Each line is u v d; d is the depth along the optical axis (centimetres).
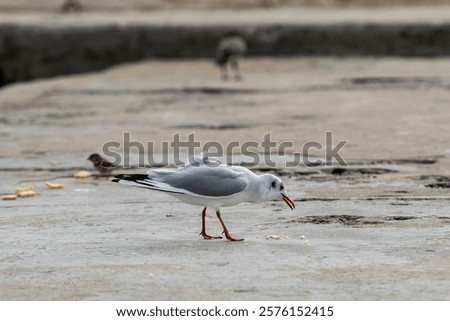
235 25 4338
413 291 857
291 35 4319
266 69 3825
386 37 4284
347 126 2144
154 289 875
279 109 2512
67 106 2664
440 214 1220
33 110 2583
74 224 1204
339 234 1108
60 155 1834
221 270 938
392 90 2939
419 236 1084
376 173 1574
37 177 1612
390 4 5456
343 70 3684
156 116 2414
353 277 903
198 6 5425
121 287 883
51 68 4325
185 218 1231
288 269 937
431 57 4238
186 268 948
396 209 1260
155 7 5388
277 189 1084
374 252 1005
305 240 1075
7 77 4344
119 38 4319
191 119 2341
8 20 4588
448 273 914
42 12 5291
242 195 1063
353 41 4300
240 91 3017
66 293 870
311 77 3444
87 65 4331
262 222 1195
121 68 3950
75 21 4522
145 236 1117
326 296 847
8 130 2198
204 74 3669
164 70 3834
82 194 1441
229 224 1188
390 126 2122
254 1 5484
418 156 1725
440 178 1511
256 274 920
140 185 1036
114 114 2467
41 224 1208
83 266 963
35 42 4322
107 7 5375
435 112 2359
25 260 996
